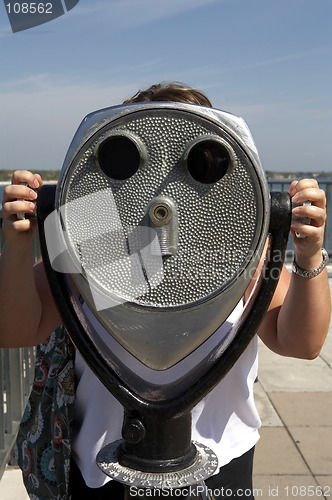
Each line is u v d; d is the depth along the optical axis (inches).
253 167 29.2
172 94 46.4
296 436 99.5
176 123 29.1
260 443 97.2
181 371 41.1
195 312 30.1
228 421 45.0
